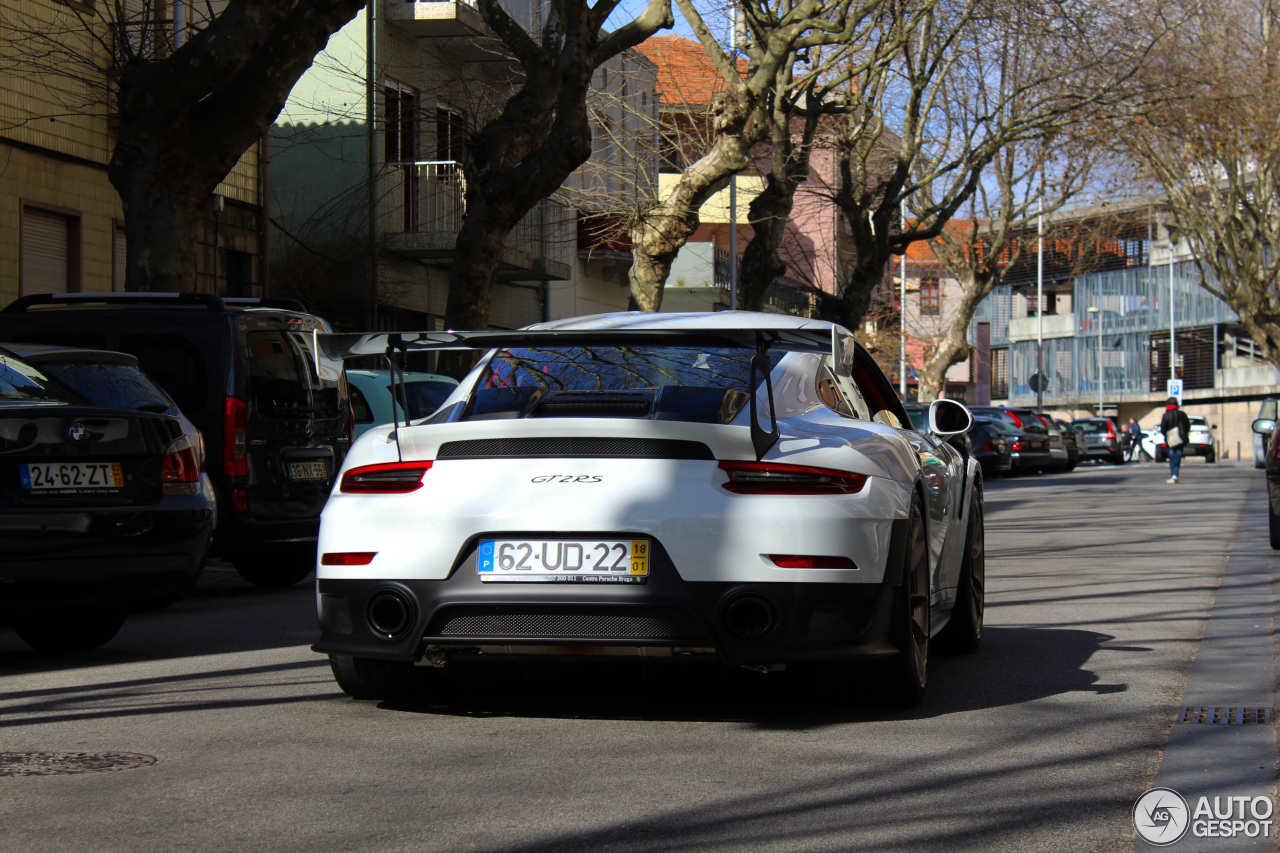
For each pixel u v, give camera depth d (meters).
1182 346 80.44
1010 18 27.52
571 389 5.64
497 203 18.45
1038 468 39.88
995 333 97.06
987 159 30.56
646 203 23.30
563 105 17.94
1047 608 9.38
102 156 19.23
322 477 10.90
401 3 26.58
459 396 5.86
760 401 5.50
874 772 4.69
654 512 5.04
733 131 22.12
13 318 10.46
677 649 5.04
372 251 26.02
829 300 32.28
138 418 7.50
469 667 6.75
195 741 5.21
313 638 8.23
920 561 5.85
